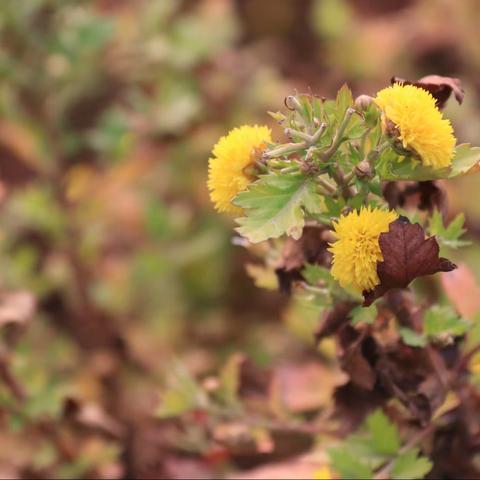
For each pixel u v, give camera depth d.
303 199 0.59
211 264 1.21
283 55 1.52
